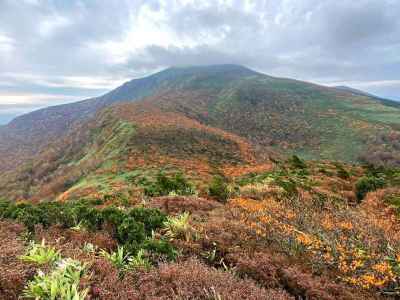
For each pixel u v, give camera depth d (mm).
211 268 4770
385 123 141750
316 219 8477
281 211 9227
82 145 98312
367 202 13367
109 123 100188
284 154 112125
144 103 156875
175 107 171000
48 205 8898
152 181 29781
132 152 57000
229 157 66812
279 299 4094
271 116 175250
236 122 165250
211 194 12438
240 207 9539
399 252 6305
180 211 8289
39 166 93375
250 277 4680
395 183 16688
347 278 5246
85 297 3436
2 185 85250
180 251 5527
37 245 4926
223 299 3781
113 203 10875
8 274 3633
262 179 18891
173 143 68875
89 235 6293
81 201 11078
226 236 6508
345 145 117375
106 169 47531
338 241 6781
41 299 3379
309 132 140750
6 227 6484
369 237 7223
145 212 7359
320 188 15914
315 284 4895
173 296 3709
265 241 6660
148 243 5422
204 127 100062
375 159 97750
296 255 6148
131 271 4367
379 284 4949
